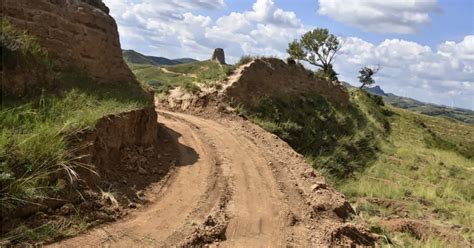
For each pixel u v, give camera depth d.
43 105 8.06
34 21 10.52
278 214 9.33
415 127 40.38
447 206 16.31
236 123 18.53
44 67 9.48
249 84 22.58
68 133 7.50
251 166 12.37
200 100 20.55
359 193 16.70
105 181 8.07
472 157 36.47
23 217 6.09
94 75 12.13
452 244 11.18
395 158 26.91
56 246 5.89
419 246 10.23
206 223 7.91
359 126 30.64
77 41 11.70
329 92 30.47
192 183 9.91
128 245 6.50
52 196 6.58
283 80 25.45
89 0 13.39
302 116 24.38
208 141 14.16
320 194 11.11
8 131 6.64
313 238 8.57
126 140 9.87
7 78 8.25
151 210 7.94
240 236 7.92
